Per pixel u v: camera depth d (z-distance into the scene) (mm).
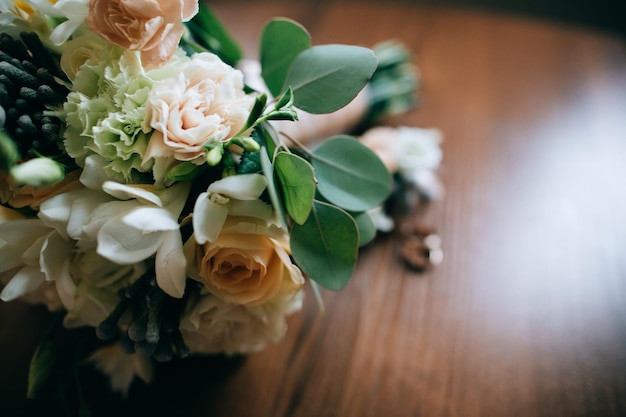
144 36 265
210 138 267
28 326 391
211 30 388
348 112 484
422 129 524
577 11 818
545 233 447
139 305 302
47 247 282
